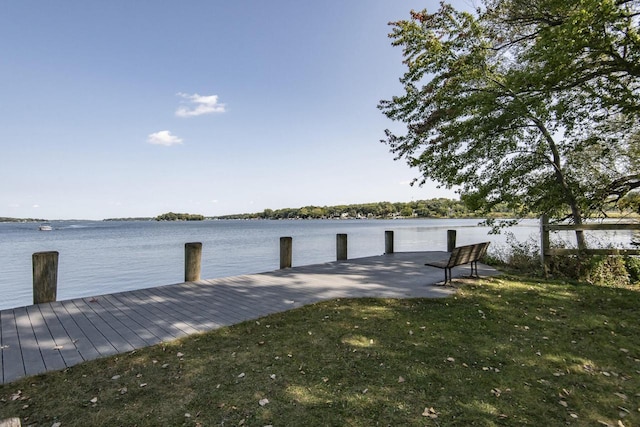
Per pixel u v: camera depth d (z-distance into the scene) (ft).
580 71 21.72
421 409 9.11
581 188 27.20
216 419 8.63
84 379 10.55
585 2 17.15
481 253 25.57
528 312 17.13
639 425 8.61
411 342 13.39
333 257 61.16
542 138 30.17
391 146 33.04
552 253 25.54
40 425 8.34
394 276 26.17
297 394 9.76
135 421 8.54
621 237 35.86
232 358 12.02
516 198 28.07
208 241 113.50
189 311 17.51
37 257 18.86
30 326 15.29
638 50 20.29
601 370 11.43
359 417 8.73
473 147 28.37
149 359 11.94
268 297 20.13
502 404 9.43
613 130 27.09
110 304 18.84
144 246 96.84
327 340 13.56
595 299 19.38
